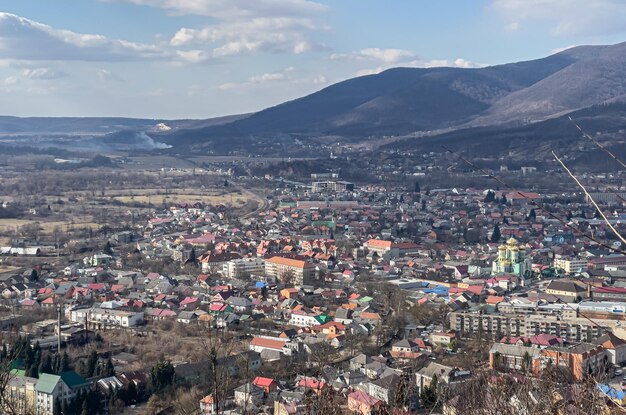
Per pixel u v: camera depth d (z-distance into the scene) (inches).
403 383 3184.1
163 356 7490.2
